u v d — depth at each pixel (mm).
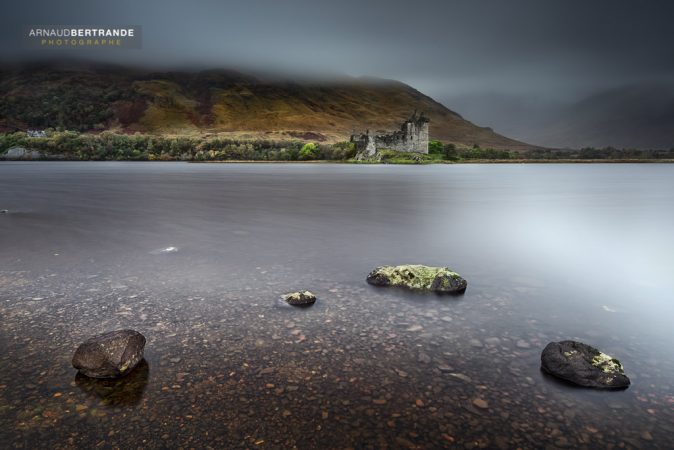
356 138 191375
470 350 7496
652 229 21672
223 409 5730
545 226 22516
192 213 27422
